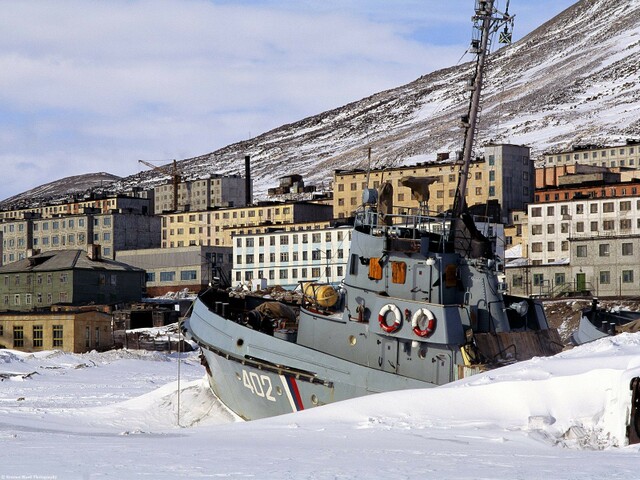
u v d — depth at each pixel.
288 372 49.16
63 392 76.88
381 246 47.94
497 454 30.98
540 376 37.84
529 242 168.25
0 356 106.00
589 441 32.84
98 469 29.12
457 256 47.94
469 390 38.34
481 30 51.50
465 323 46.34
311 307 50.28
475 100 51.69
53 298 166.75
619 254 133.12
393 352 46.78
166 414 56.09
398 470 27.98
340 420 39.47
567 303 119.25
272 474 27.58
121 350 114.62
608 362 37.28
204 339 54.25
